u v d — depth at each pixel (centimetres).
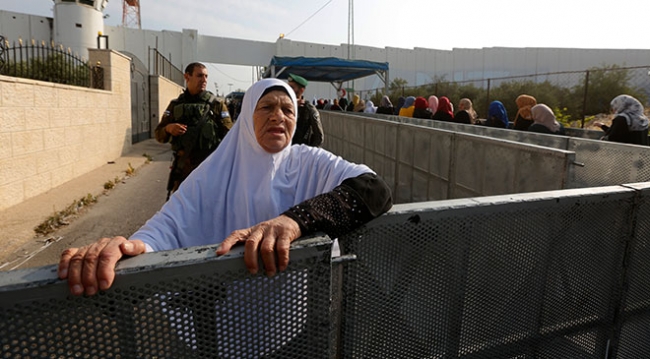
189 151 349
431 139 420
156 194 637
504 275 138
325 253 99
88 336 81
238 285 92
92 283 78
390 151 529
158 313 86
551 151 268
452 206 124
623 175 314
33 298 76
